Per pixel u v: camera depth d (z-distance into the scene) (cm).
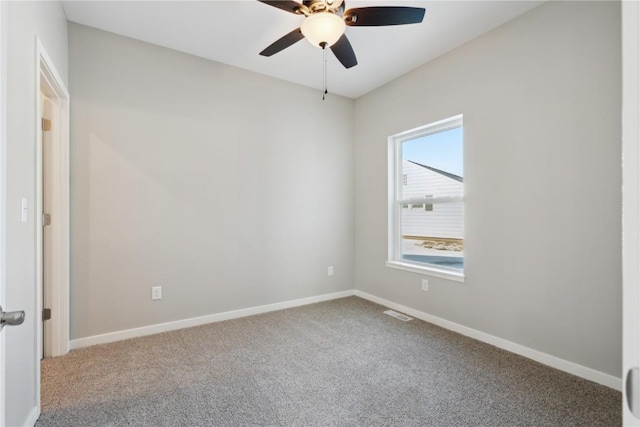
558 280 221
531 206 235
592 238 204
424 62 316
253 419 169
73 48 251
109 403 182
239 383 204
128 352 246
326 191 392
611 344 197
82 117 254
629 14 45
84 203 255
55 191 239
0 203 84
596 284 203
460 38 273
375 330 292
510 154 247
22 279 149
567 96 215
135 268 276
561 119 218
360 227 406
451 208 311
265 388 198
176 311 295
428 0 224
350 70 334
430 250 331
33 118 164
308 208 377
